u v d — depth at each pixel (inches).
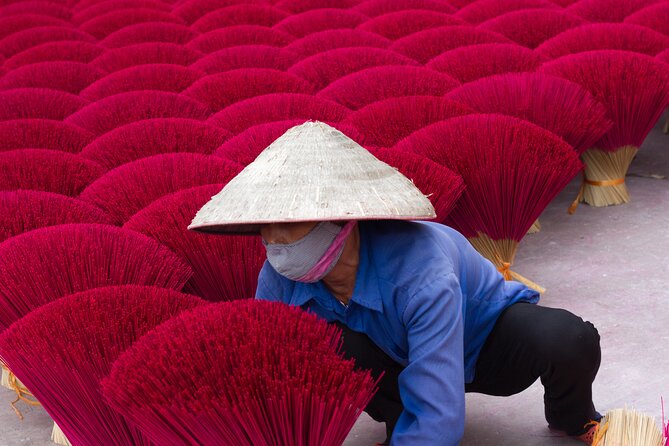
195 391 57.8
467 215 112.8
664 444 73.2
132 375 59.6
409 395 65.6
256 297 73.4
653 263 122.1
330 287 69.0
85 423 73.7
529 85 134.8
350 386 58.3
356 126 128.8
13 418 98.7
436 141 113.1
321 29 232.5
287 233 61.6
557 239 134.3
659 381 92.3
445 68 168.2
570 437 83.7
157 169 114.2
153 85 182.7
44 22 284.5
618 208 144.9
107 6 299.3
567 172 110.9
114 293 77.3
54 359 70.9
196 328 62.3
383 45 200.4
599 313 108.7
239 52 194.1
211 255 95.5
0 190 118.3
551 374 72.8
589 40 170.9
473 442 85.0
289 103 142.9
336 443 60.6
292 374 58.9
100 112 157.9
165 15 272.2
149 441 72.6
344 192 60.0
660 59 155.3
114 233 93.4
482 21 228.7
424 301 64.2
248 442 59.1
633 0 213.2
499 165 108.8
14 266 88.8
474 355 75.3
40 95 172.4
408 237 66.3
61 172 124.4
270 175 61.5
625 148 143.2
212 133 136.6
